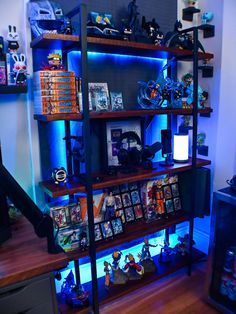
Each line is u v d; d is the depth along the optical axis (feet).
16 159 5.46
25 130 5.46
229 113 6.82
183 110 6.12
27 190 5.66
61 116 4.57
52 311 4.11
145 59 6.70
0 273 3.65
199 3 7.10
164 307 6.04
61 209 5.27
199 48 6.42
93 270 5.29
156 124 7.24
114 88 6.37
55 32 4.65
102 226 5.66
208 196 6.92
